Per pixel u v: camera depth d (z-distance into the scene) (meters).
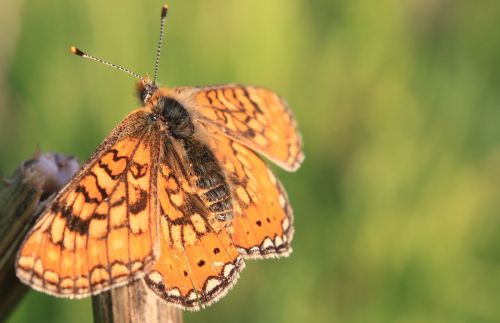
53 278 0.25
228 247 0.26
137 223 0.25
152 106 0.26
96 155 0.25
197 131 0.27
